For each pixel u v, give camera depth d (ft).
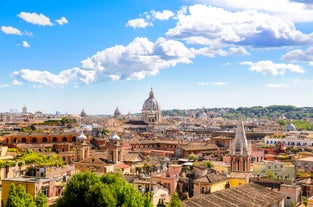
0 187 454.81
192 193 563.48
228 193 469.57
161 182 561.84
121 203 345.92
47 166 599.57
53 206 386.73
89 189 344.08
